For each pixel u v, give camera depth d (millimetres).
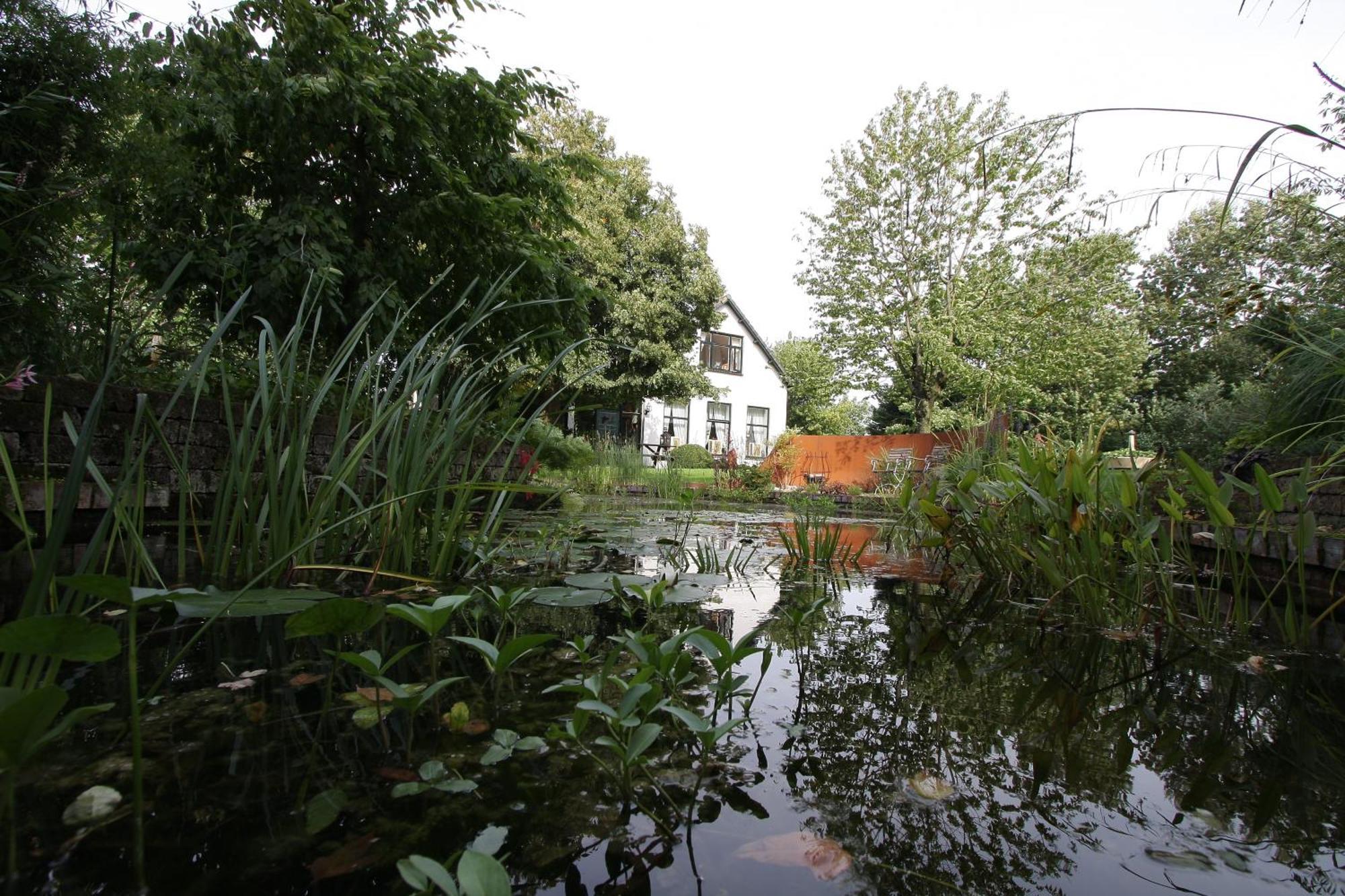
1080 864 630
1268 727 1042
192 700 960
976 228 13992
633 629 1497
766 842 648
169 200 3332
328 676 1083
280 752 794
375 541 2182
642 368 13914
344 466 1849
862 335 15531
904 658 1403
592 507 6188
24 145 2154
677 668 987
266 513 1786
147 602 692
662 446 17188
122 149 2605
